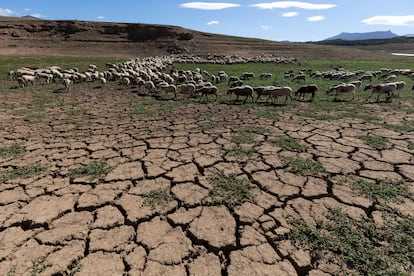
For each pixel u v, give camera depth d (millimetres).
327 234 4195
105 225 4512
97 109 13633
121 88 20547
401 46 147625
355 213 4715
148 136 9141
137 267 3645
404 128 9703
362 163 6770
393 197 5199
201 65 43000
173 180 6000
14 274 3529
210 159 7121
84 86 21422
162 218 4688
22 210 4945
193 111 13031
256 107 13820
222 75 25547
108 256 3842
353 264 3615
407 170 6340
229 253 3889
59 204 5129
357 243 3969
